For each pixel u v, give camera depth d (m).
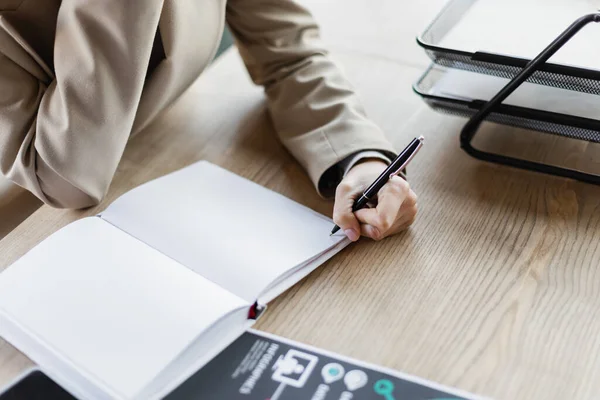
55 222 0.79
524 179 0.82
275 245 0.72
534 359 0.60
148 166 0.88
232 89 1.03
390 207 0.71
